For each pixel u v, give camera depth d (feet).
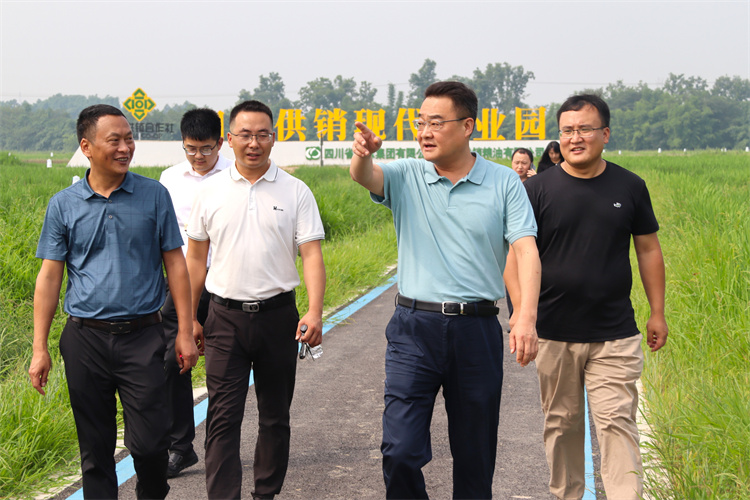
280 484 13.76
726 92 518.78
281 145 213.66
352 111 432.66
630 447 12.36
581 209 12.50
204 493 14.37
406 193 11.69
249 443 17.06
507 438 17.08
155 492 12.59
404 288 11.61
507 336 26.53
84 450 12.30
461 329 11.25
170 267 12.70
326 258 38.70
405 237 11.67
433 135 11.34
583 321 12.57
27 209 40.04
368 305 32.96
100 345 11.93
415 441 11.02
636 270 34.14
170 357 15.24
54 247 12.11
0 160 137.80
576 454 13.35
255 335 13.33
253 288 13.29
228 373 13.32
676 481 13.65
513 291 12.23
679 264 30.30
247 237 13.34
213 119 16.57
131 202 12.22
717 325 21.99
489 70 464.65
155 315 12.31
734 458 14.05
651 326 13.39
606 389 12.49
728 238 29.73
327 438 17.12
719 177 83.46
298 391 20.62
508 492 14.30
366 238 49.93
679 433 15.44
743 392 17.12
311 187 62.34
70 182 77.25
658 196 64.44
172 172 16.94
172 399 15.31
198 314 15.96
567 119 12.58
